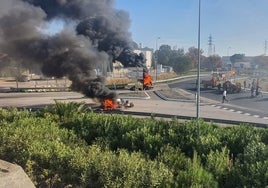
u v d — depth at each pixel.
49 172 9.18
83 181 8.70
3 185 5.79
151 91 67.69
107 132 16.19
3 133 11.74
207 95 62.41
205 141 14.16
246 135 15.32
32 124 15.09
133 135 14.96
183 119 36.41
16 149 10.40
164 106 46.75
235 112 42.72
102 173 8.73
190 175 9.15
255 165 10.30
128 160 9.20
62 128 16.23
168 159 11.45
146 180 8.64
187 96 60.00
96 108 39.44
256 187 9.32
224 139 15.45
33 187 6.23
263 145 12.16
